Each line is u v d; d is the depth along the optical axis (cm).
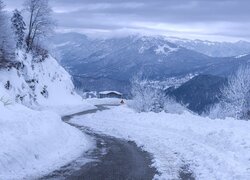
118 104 8938
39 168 1667
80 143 2384
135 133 2902
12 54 5131
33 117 2328
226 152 1838
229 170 1489
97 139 2673
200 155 1875
